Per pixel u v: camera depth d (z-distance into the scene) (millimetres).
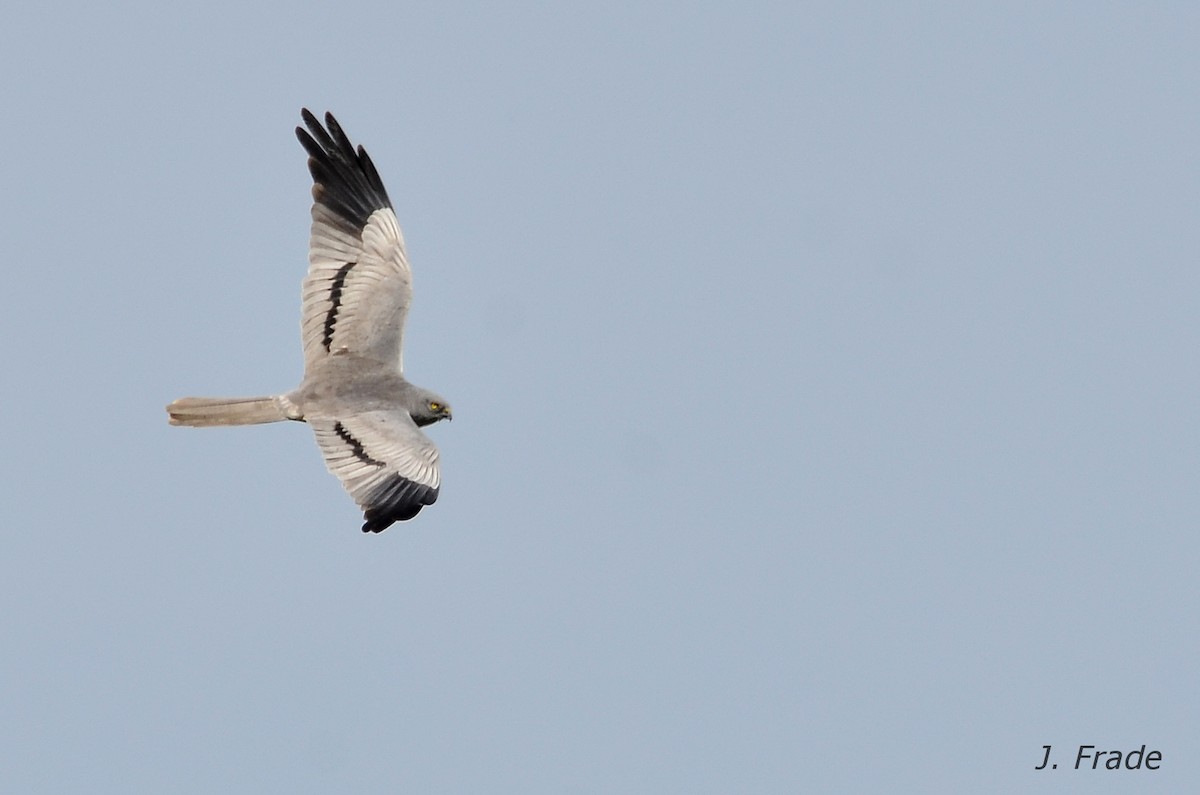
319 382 16391
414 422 16297
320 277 16812
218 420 16172
